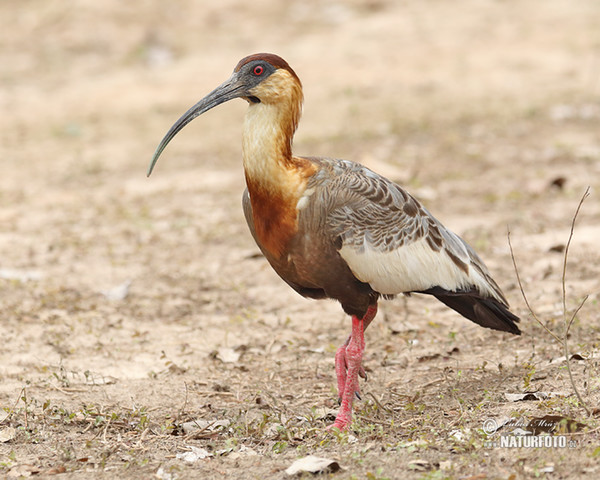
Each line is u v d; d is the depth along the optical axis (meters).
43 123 23.94
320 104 24.05
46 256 15.04
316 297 9.14
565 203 16.22
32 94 26.47
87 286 13.68
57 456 7.98
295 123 8.63
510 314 9.44
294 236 8.50
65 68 28.59
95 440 8.34
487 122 21.69
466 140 20.44
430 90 24.69
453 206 16.48
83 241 15.75
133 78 27.52
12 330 11.74
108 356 10.94
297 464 7.18
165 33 30.92
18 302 12.88
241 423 8.69
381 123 22.05
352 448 7.65
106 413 8.95
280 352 10.99
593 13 30.14
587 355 9.54
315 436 8.27
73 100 25.84
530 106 22.59
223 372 10.39
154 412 9.17
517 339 10.66
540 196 16.70
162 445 8.21
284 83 8.50
